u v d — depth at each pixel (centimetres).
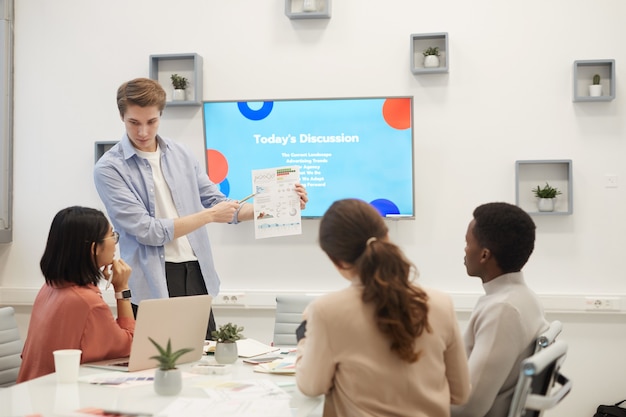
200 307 242
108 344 237
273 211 297
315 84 442
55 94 464
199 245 315
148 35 456
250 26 448
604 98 414
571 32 424
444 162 432
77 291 235
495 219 219
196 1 452
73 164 462
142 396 193
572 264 425
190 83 451
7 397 191
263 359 250
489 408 207
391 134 427
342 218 179
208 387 205
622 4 421
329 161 432
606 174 423
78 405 183
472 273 229
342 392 179
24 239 466
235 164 440
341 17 440
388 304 170
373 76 437
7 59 462
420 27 434
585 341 425
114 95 459
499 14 429
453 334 184
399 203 427
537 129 427
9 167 465
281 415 175
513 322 208
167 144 317
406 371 176
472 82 431
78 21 462
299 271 444
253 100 438
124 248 305
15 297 463
